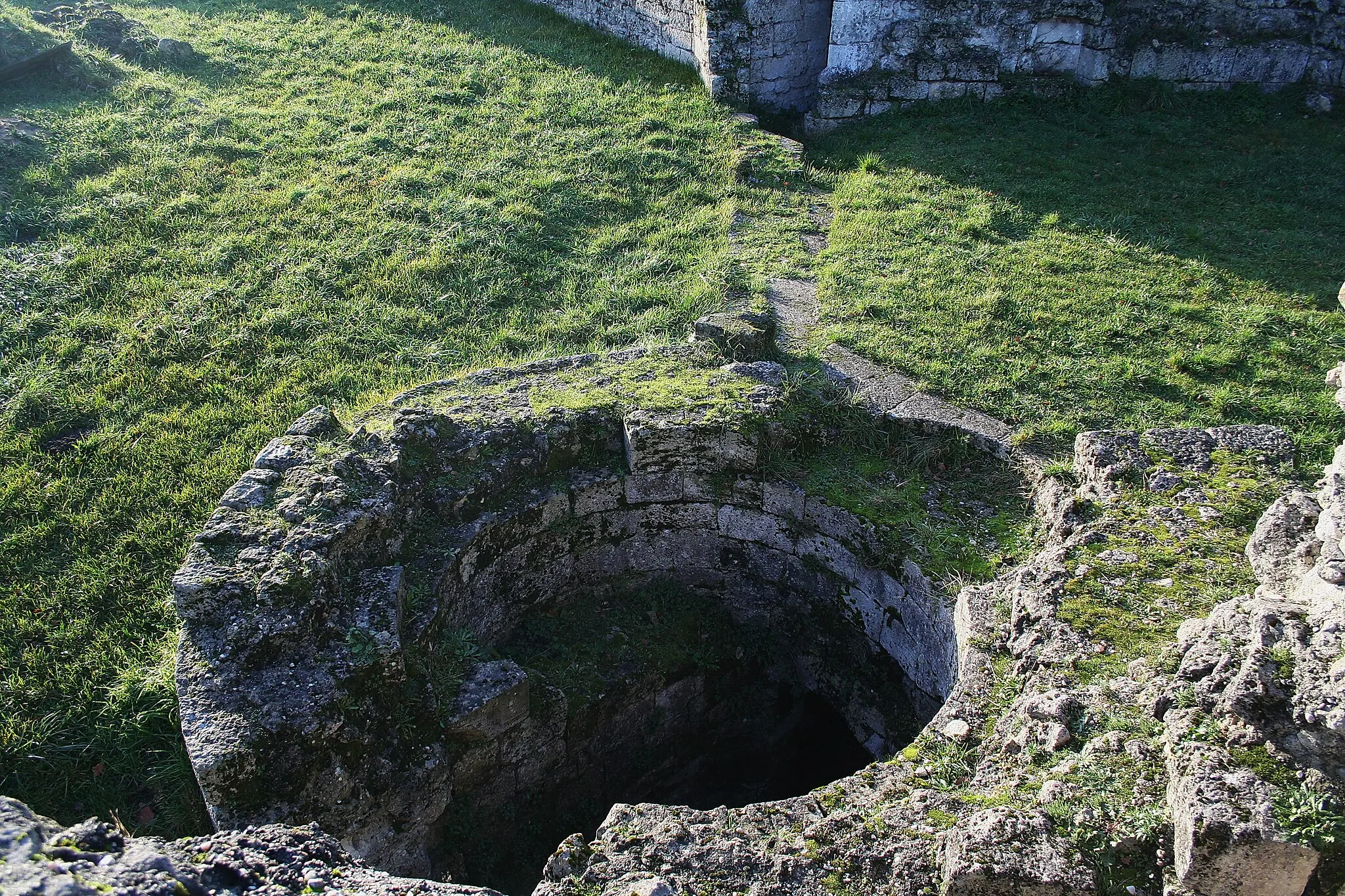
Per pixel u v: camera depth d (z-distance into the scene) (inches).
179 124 487.5
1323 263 382.0
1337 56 494.6
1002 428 286.2
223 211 424.8
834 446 287.3
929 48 519.2
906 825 169.9
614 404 276.8
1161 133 484.7
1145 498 239.9
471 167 462.9
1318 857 141.5
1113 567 218.2
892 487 273.3
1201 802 147.2
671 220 426.0
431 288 380.8
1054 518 247.8
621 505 276.5
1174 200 430.9
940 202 432.1
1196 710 165.2
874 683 273.7
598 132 494.9
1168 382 312.5
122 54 551.5
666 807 180.9
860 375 310.7
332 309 368.5
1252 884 145.6
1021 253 389.4
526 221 422.0
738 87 536.7
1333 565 167.9
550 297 377.4
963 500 269.1
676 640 279.6
